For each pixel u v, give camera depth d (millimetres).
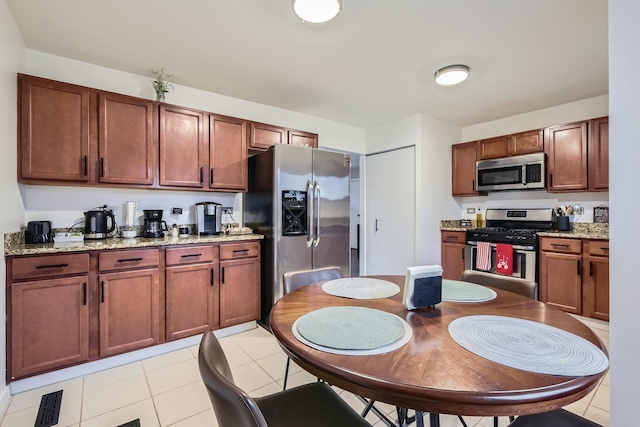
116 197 2627
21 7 1818
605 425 1577
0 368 1686
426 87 2990
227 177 2898
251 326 2838
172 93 2893
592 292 2832
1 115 1737
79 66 2469
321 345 864
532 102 3389
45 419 1602
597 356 791
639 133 583
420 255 3781
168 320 2338
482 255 3543
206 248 2527
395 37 2141
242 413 612
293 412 1034
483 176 3828
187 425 1579
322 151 3105
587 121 3066
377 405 1765
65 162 2152
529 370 724
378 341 882
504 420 1621
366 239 4512
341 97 3256
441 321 1043
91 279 2031
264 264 2939
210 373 689
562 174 3229
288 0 1771
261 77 2771
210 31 2074
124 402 1757
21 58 2104
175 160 2611
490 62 2492
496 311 1147
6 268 1771
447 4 1797
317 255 3053
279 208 2809
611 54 629
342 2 1762
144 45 2246
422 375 712
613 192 617
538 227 3598
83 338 2002
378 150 4289
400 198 4020
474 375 709
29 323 1835
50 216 2352
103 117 2295
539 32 2074
